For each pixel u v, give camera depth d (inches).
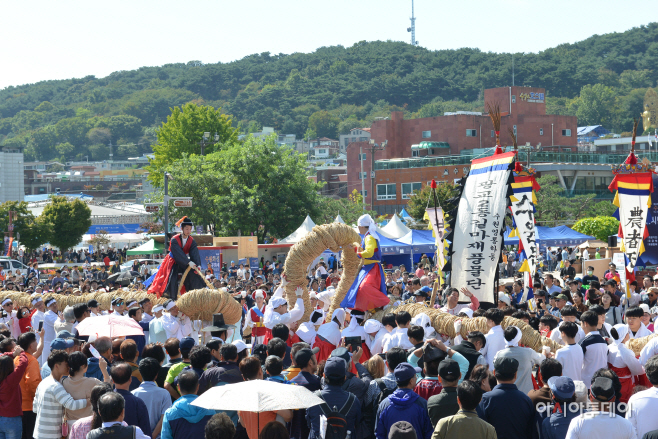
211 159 1977.1
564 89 7204.7
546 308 576.1
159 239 1558.8
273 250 1515.7
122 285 808.3
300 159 1942.7
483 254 451.5
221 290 470.9
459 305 456.4
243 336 536.1
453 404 254.4
